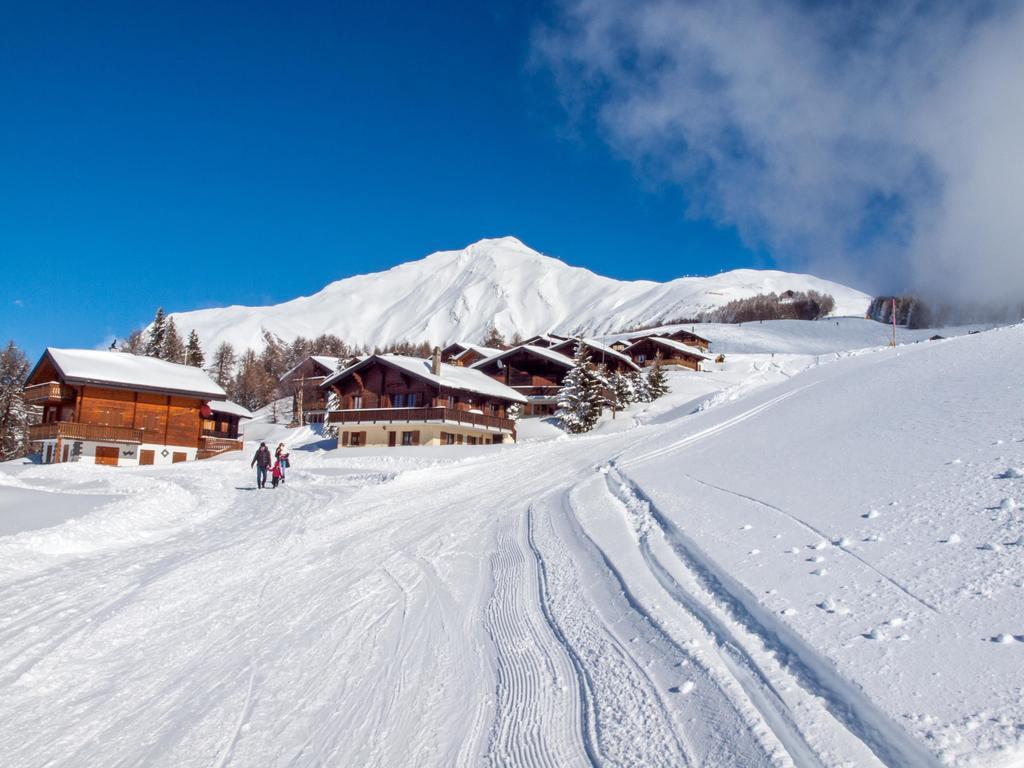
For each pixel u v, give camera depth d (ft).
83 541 43.47
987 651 15.99
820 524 29.35
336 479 88.94
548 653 22.04
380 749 16.70
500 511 52.01
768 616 20.44
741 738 14.61
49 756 16.75
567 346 249.34
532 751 15.88
